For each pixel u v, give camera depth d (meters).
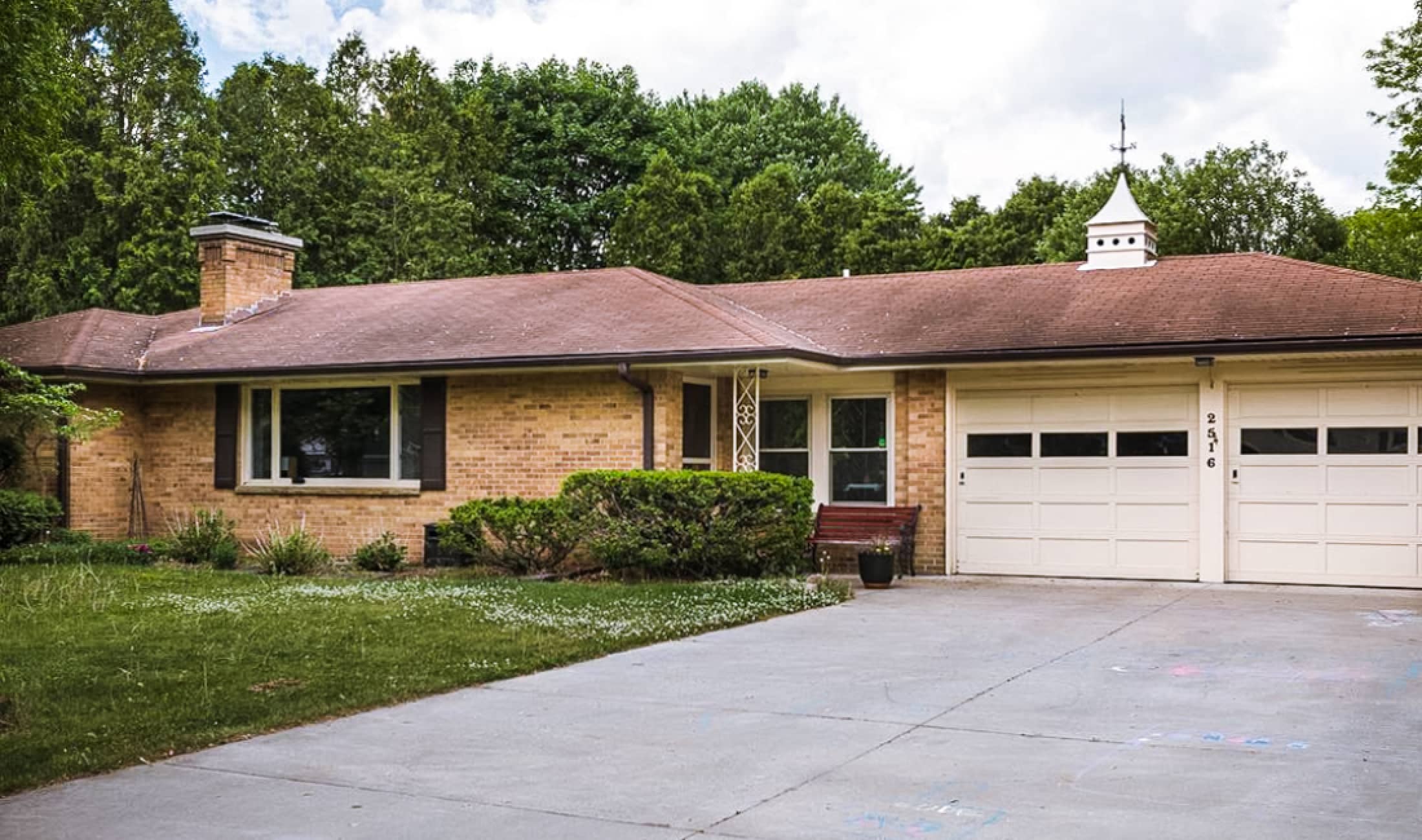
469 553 16.48
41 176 14.22
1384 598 13.66
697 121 47.44
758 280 36.84
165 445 19.70
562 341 16.73
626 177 44.47
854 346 16.78
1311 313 14.77
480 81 45.31
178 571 16.14
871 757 6.76
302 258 33.88
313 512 18.53
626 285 19.11
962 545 16.50
